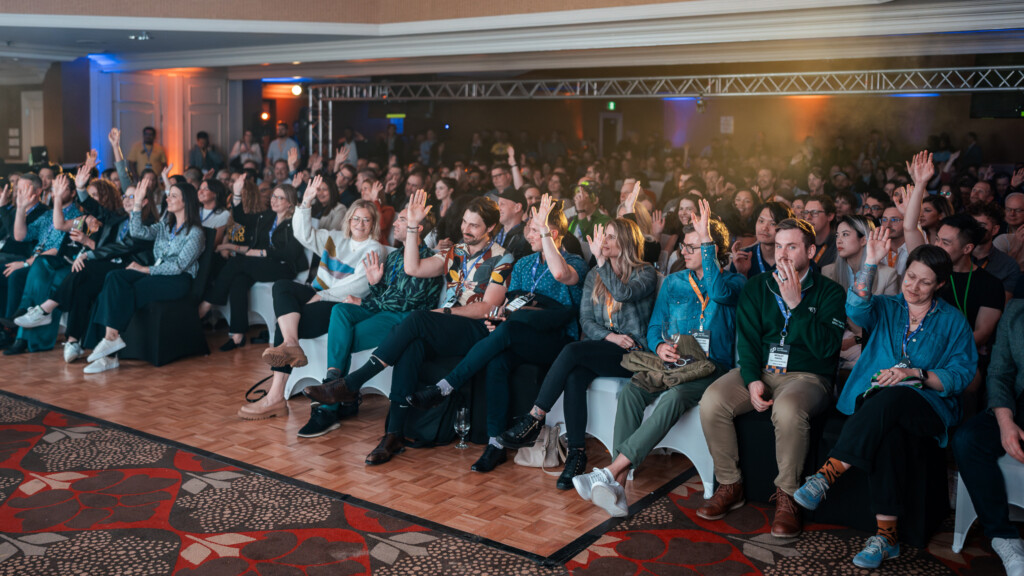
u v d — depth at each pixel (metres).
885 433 2.84
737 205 5.85
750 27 6.58
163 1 7.82
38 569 2.66
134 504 3.18
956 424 2.99
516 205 4.56
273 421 4.24
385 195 7.86
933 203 4.34
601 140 17.89
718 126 16.89
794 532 2.99
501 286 3.99
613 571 2.72
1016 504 2.76
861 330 3.51
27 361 5.36
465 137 17.30
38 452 3.72
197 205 5.39
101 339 5.42
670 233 5.12
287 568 2.69
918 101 14.72
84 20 7.76
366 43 8.41
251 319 6.10
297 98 15.17
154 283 5.27
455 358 3.90
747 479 3.26
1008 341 2.90
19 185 5.98
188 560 2.74
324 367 4.39
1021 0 5.69
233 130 12.91
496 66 10.16
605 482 3.08
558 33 7.32
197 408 4.42
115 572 2.65
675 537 2.98
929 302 3.06
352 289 4.41
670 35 6.84
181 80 12.02
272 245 5.76
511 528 3.04
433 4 7.76
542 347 3.77
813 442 3.09
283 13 7.95
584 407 3.49
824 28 6.32
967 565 2.80
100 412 4.32
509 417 3.76
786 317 3.27
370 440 3.99
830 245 4.20
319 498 3.27
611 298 3.69
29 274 5.57
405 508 3.20
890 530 2.84
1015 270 4.13
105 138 11.15
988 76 9.99
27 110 10.73
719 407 3.17
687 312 3.52
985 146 14.25
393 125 15.12
